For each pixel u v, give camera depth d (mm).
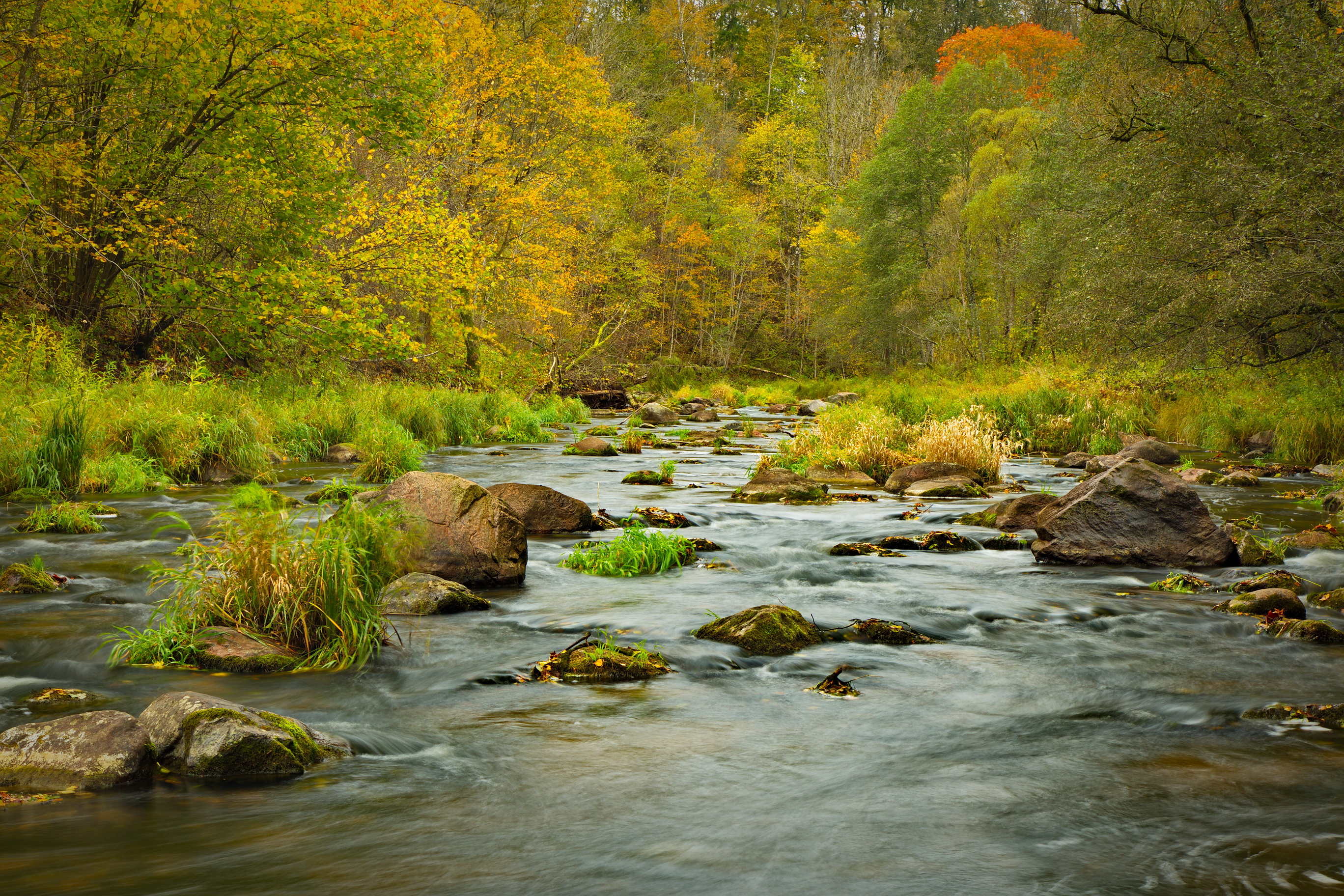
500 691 5227
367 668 5602
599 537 10422
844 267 59719
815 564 9164
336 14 20750
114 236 21234
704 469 18328
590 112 35750
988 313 46031
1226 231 20188
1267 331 21859
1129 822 3549
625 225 57531
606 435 25859
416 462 15734
